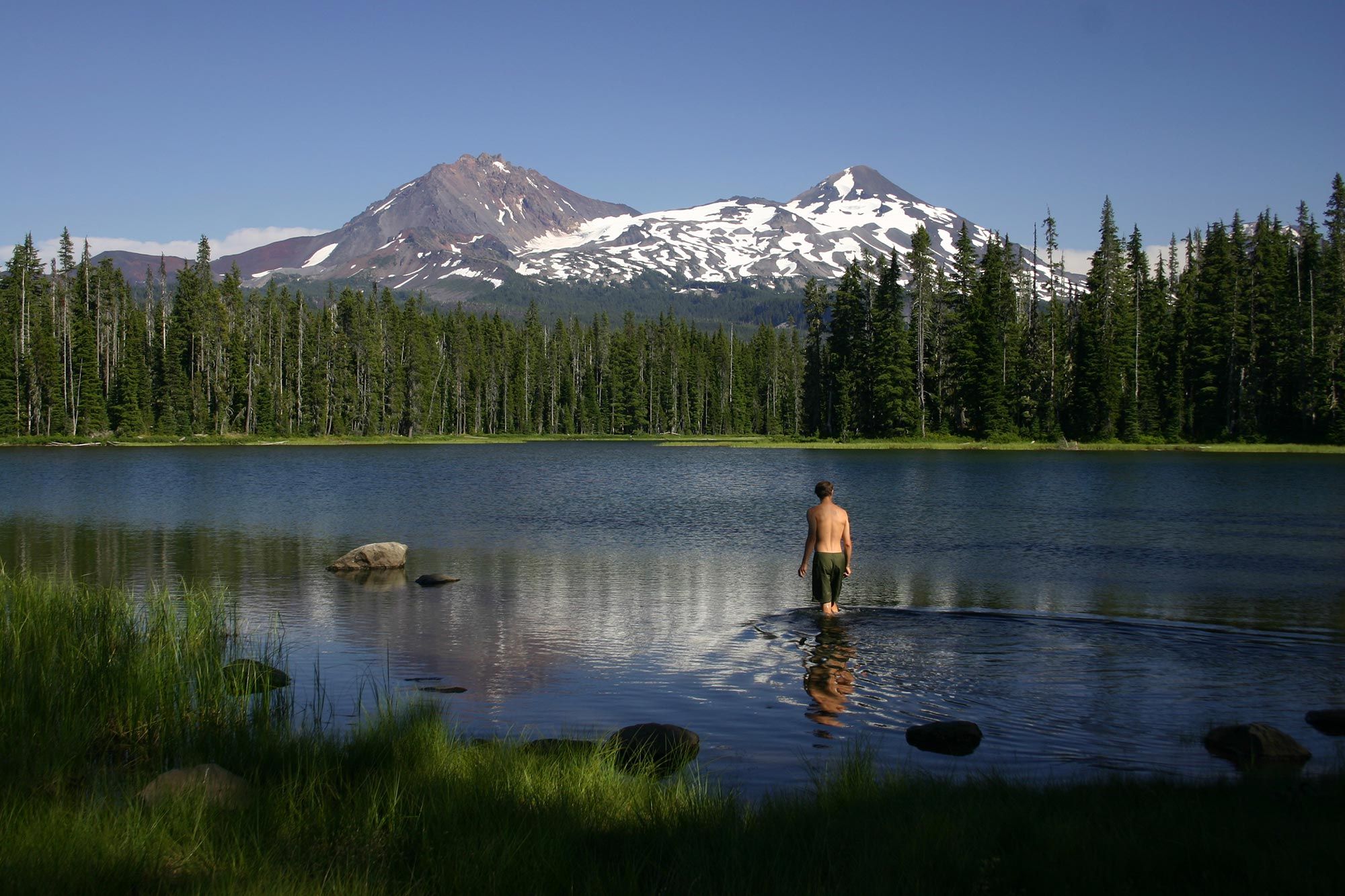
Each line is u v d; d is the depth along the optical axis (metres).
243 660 12.88
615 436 177.50
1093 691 12.72
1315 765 9.41
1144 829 6.77
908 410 109.56
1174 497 46.56
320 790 7.75
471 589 21.78
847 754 9.24
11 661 10.54
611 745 9.59
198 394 130.75
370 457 97.50
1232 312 104.19
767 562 26.14
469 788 7.74
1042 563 25.72
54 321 132.12
